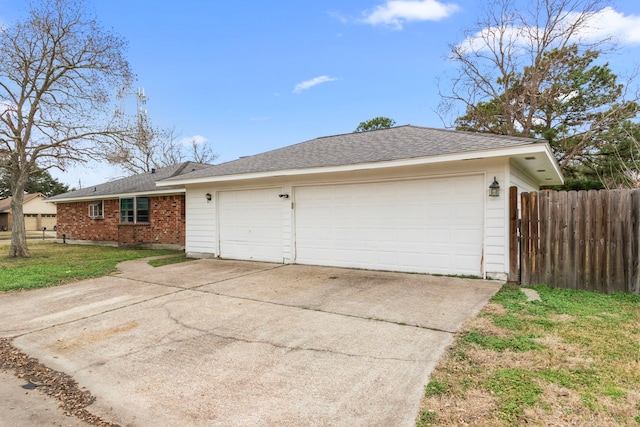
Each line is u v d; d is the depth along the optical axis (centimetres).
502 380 299
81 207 1833
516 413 252
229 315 518
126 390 319
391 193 803
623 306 500
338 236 877
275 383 317
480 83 1980
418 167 762
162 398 302
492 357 344
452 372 318
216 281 748
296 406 278
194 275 823
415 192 775
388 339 405
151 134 1474
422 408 265
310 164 857
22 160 1264
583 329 410
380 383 307
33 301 634
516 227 659
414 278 719
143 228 1501
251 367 351
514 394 276
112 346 421
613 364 323
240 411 276
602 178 1583
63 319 529
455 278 706
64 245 1731
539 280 630
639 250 555
